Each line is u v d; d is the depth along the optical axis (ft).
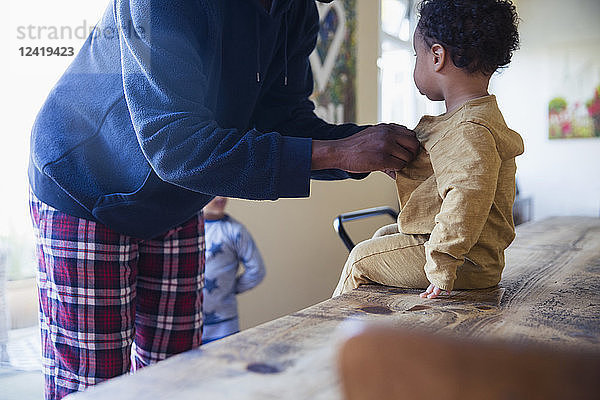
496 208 3.39
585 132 19.36
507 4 3.54
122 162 3.51
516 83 20.36
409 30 16.37
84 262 3.61
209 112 3.26
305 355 2.07
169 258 4.06
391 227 3.99
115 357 3.71
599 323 2.62
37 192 3.70
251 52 3.69
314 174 4.17
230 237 7.05
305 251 10.64
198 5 3.27
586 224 7.73
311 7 4.31
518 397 0.92
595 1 18.92
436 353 0.98
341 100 11.70
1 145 6.18
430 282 3.31
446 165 3.20
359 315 2.72
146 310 4.17
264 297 9.57
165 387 1.79
